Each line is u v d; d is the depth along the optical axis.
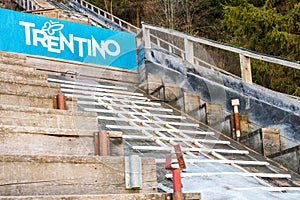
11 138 3.35
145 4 26.39
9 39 7.32
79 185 3.04
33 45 7.46
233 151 5.31
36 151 3.41
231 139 5.91
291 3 15.13
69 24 7.77
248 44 14.64
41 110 3.97
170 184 3.71
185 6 24.23
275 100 5.95
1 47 7.21
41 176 2.93
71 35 7.72
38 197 2.56
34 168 2.92
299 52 13.63
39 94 4.48
